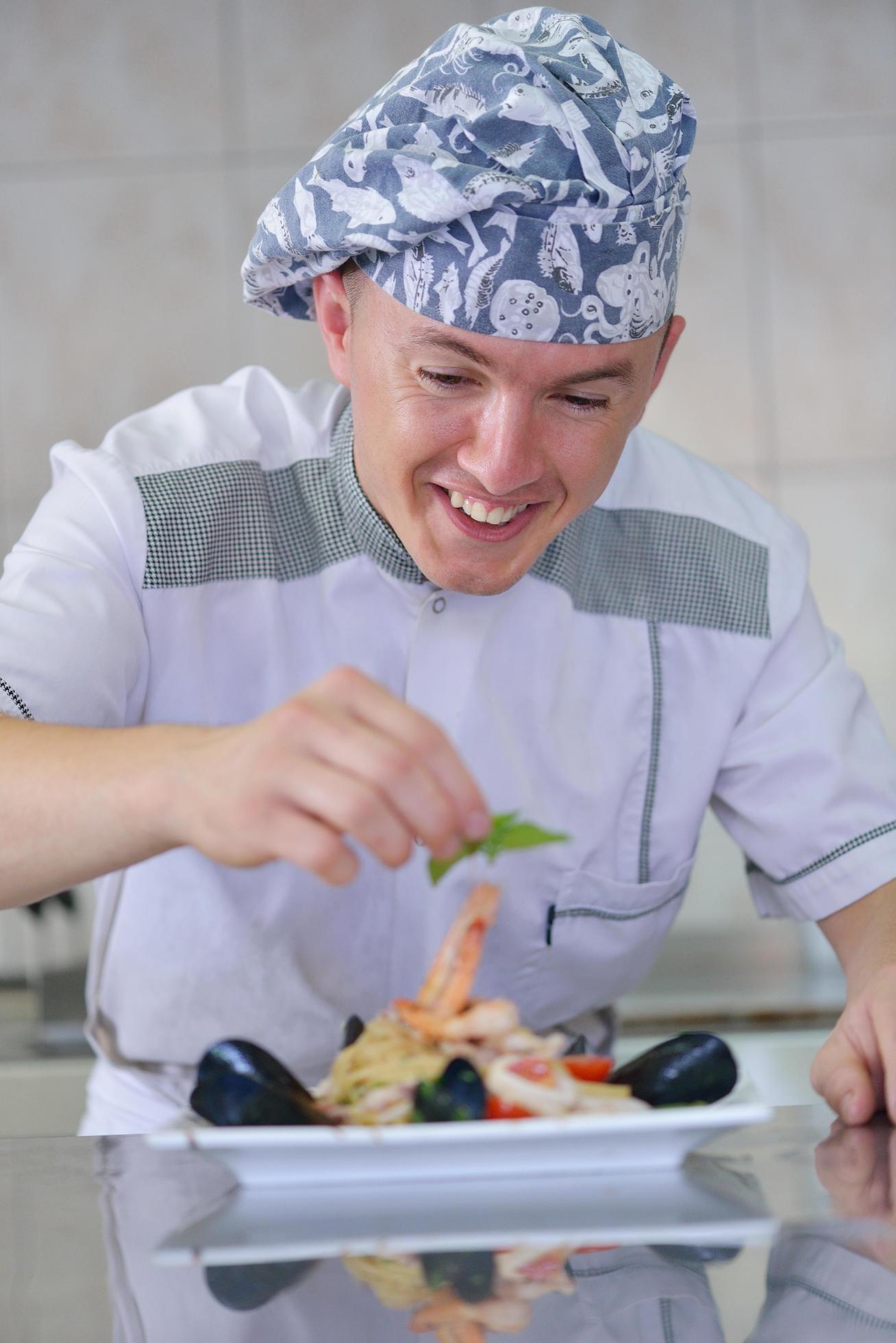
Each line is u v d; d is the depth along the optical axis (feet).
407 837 2.03
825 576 8.09
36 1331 1.63
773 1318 1.61
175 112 8.05
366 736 2.03
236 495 3.69
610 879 3.88
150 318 8.05
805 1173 2.23
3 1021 7.54
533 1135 2.07
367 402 3.13
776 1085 6.86
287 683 3.72
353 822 2.00
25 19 8.05
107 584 3.43
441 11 8.04
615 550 3.93
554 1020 4.08
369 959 3.73
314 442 3.84
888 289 8.05
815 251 8.05
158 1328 1.63
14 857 2.44
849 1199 2.07
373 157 2.98
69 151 8.05
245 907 3.69
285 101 8.05
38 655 3.21
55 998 7.34
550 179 2.92
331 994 3.75
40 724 2.65
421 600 3.66
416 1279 1.75
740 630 3.90
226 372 8.06
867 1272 1.76
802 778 3.82
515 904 3.78
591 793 3.82
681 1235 1.91
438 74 3.06
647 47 8.04
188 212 8.05
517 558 3.19
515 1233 1.92
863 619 8.08
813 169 8.04
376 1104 2.15
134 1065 3.87
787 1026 7.12
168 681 3.64
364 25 8.05
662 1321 1.60
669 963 7.86
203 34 8.04
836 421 8.07
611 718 3.86
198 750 2.29
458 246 2.89
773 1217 1.99
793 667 3.94
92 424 8.06
